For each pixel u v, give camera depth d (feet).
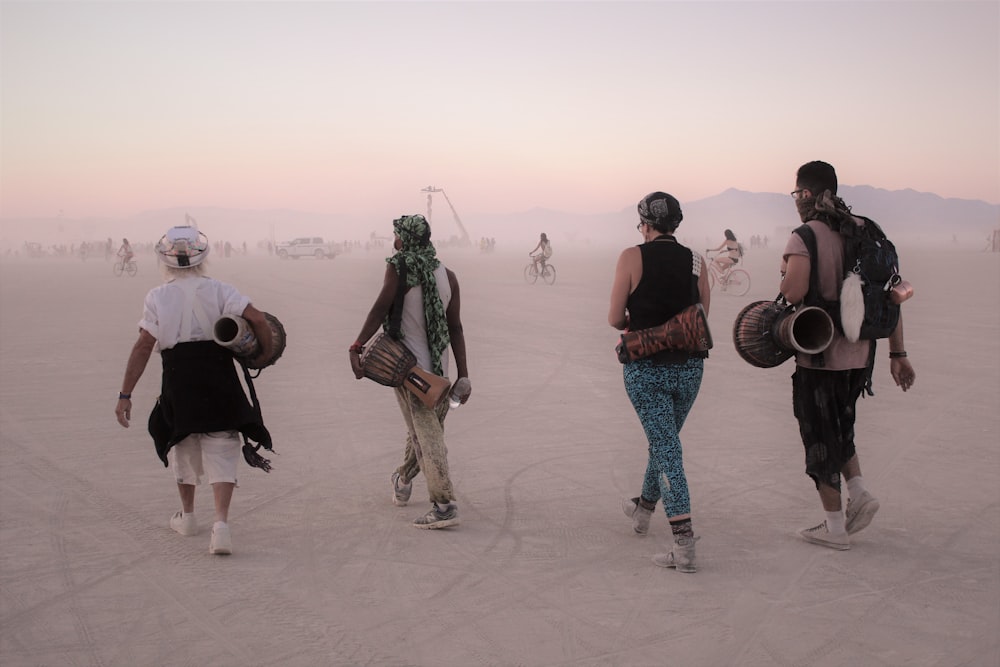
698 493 19.51
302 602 13.56
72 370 37.37
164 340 15.34
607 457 22.67
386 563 15.28
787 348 15.61
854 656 11.75
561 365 38.73
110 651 11.88
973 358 39.65
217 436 15.67
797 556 15.58
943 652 11.87
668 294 15.39
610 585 14.26
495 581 14.44
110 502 18.75
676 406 15.98
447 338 17.43
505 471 21.36
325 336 50.39
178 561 15.33
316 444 24.18
